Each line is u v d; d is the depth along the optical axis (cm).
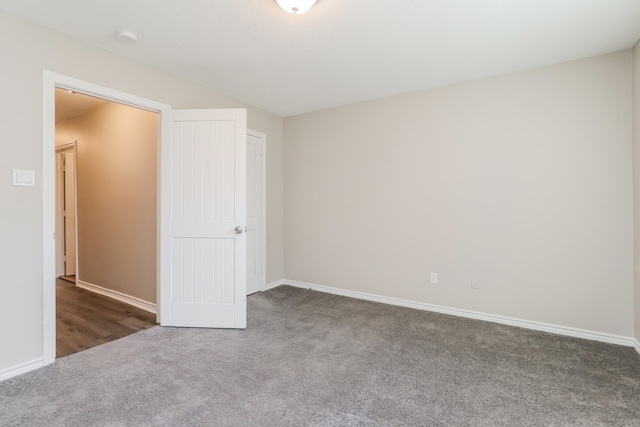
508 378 206
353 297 388
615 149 255
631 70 249
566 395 187
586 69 264
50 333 221
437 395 187
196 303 289
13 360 205
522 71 289
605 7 197
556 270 279
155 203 326
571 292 274
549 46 246
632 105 248
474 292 316
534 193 286
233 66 282
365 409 174
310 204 424
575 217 270
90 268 411
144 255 339
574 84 269
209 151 286
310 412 171
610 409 175
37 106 214
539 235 285
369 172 376
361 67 284
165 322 291
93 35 229
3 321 201
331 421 164
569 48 249
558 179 276
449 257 328
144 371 212
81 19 210
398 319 313
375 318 316
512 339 266
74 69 232
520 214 292
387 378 205
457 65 280
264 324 299
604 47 247
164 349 245
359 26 219
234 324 287
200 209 288
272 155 429
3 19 200
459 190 321
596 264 264
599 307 263
